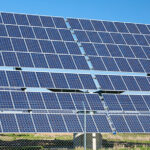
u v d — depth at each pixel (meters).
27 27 45.00
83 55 43.53
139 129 36.88
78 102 37.50
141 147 39.56
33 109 35.34
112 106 38.25
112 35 47.66
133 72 43.31
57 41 44.34
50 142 47.22
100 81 40.69
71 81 39.62
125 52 45.66
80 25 47.78
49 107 36.00
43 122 34.53
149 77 43.41
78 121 35.66
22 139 53.38
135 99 40.03
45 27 45.91
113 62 43.62
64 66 41.16
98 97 39.00
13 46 41.56
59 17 48.44
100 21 49.59
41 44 43.12
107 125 36.16
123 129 36.28
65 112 36.41
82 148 36.41
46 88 37.97
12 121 33.75
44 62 40.88
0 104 34.81
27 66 39.78
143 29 50.53
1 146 40.12
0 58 39.47
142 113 39.22
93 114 37.03
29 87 37.47
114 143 45.75
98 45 45.41
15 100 35.72
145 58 45.84
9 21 44.97
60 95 37.78
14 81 37.50
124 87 40.91
